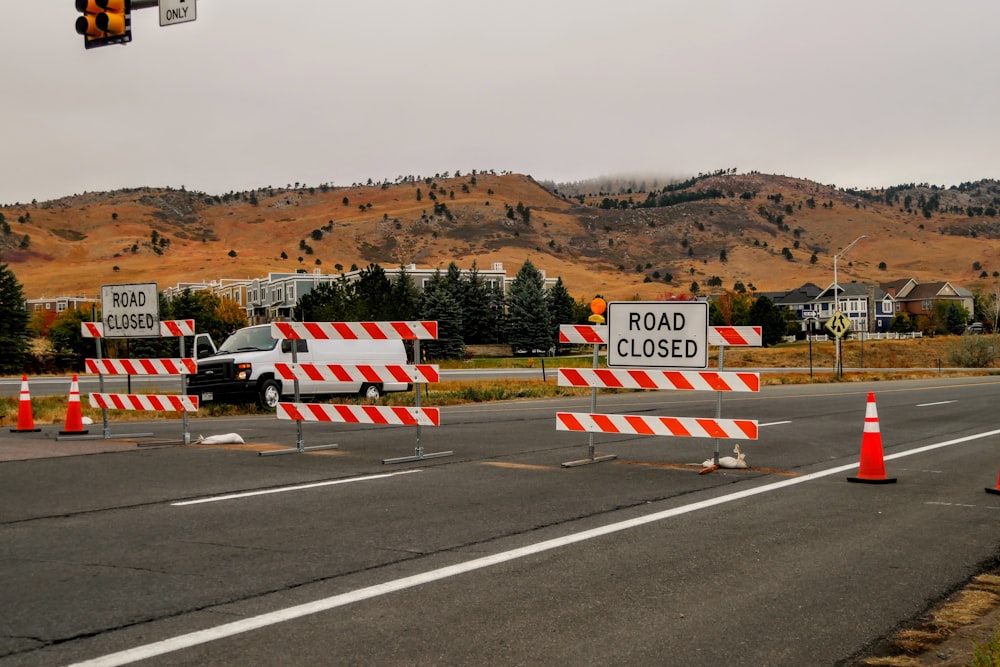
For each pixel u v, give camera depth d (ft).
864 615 17.19
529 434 50.60
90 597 17.74
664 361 37.37
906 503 29.37
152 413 66.59
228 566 20.24
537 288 299.17
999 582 19.74
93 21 41.45
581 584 19.01
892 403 79.46
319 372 42.04
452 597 17.90
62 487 31.07
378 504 28.09
